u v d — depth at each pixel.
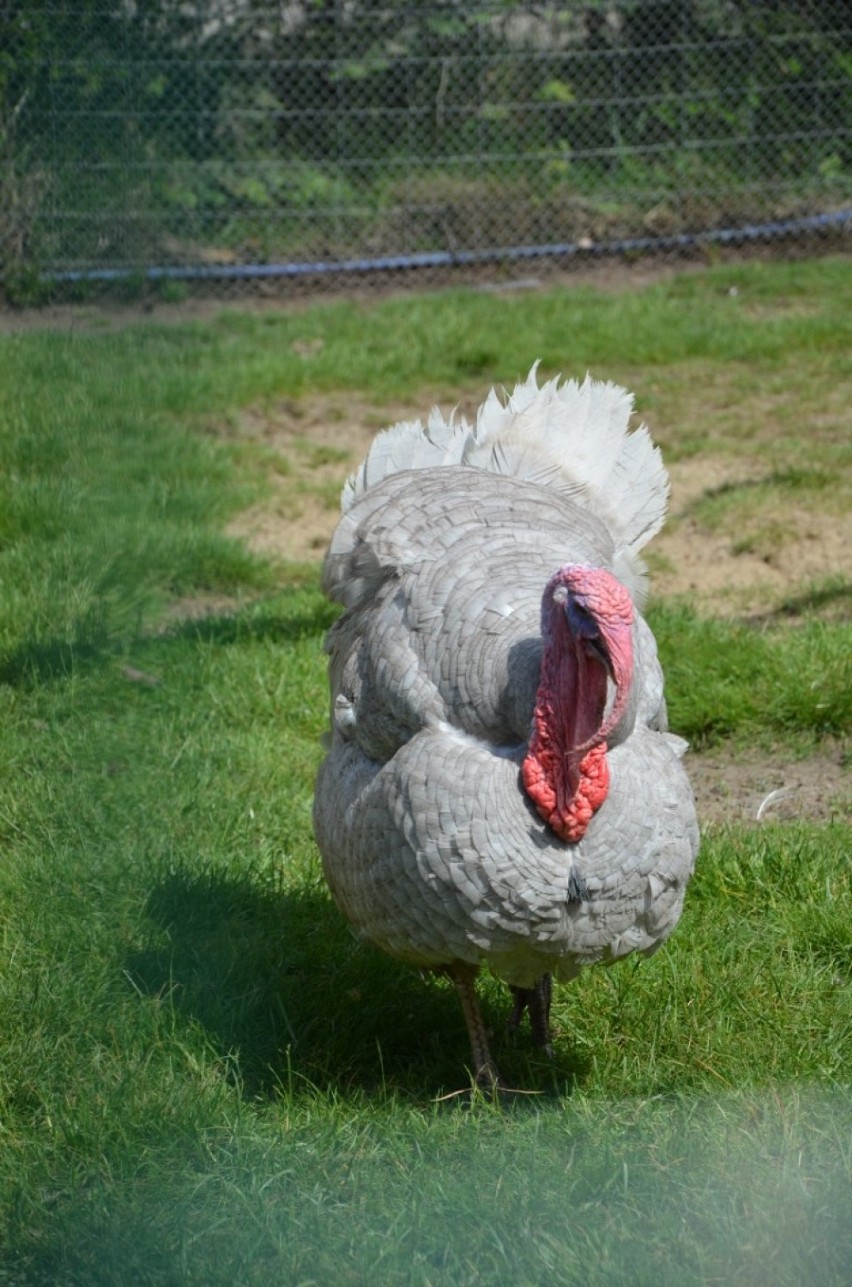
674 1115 3.85
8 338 10.48
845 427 9.68
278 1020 4.41
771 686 6.19
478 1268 3.37
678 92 14.92
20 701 6.19
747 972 4.47
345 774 3.91
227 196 13.81
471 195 14.50
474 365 11.07
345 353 11.16
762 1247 3.36
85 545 7.51
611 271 14.24
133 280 12.08
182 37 13.14
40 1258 3.47
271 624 6.97
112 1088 3.98
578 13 14.79
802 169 15.03
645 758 3.60
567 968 3.71
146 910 4.84
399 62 14.31
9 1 11.61
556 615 3.34
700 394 10.45
